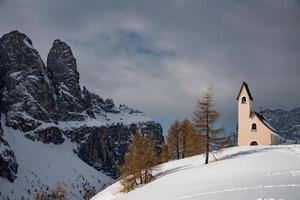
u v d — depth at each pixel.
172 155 89.88
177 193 42.75
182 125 89.56
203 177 50.06
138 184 65.56
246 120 91.44
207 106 66.25
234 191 37.69
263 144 89.75
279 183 38.41
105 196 68.75
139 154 65.19
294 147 67.19
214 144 66.50
